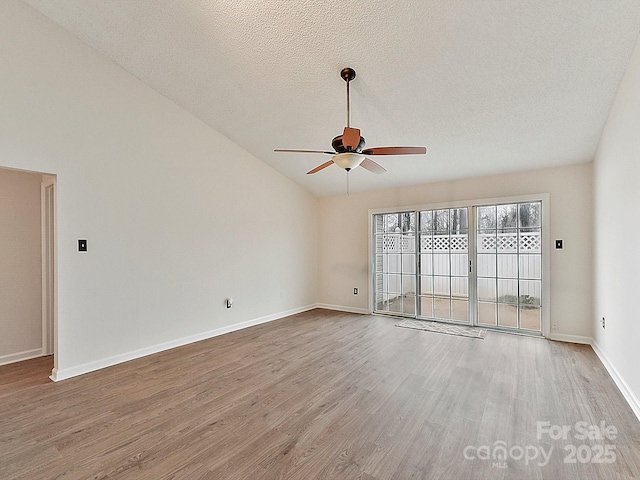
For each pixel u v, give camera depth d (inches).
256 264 199.9
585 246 157.9
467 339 165.3
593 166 152.9
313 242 250.1
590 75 106.0
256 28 109.3
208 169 171.8
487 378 116.6
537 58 102.5
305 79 128.3
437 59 108.9
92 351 126.7
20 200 141.9
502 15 91.0
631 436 80.9
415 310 212.7
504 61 105.5
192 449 76.6
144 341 143.3
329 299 249.1
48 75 116.3
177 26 114.8
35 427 86.3
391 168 187.2
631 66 95.7
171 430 84.7
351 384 112.3
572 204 161.5
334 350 148.9
